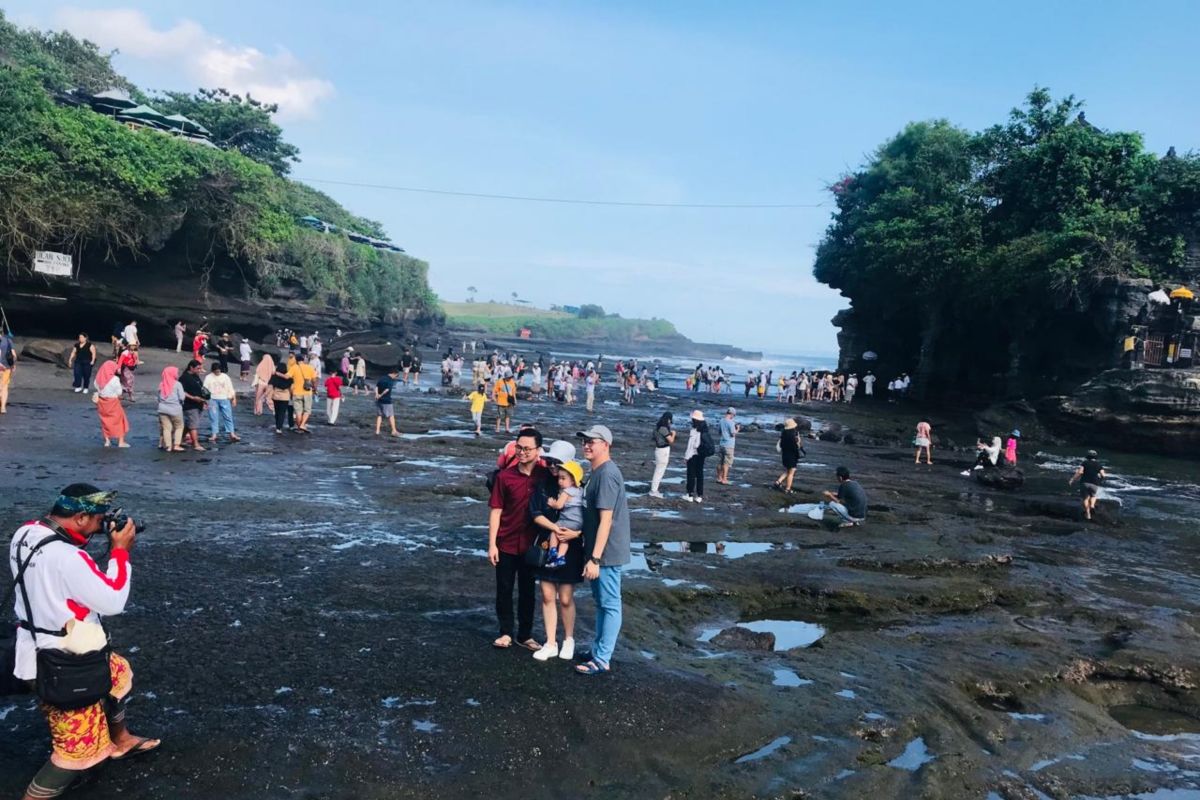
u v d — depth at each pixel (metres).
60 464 12.84
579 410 34.44
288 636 6.45
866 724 5.82
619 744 5.11
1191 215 33.38
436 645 6.46
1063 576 11.70
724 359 190.75
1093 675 7.75
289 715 5.07
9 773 4.19
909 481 20.52
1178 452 27.69
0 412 17.39
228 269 41.44
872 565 11.05
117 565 4.02
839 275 52.47
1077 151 36.53
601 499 5.84
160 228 34.94
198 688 5.35
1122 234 33.19
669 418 15.04
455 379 39.31
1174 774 5.77
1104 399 29.17
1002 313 37.75
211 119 63.25
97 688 3.93
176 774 4.31
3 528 8.77
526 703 5.49
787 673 6.80
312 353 36.44
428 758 4.73
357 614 7.13
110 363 14.70
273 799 4.20
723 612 8.78
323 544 9.60
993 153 42.72
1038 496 19.58
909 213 45.31
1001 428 31.59
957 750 5.62
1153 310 30.70
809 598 9.39
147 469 13.22
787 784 4.88
